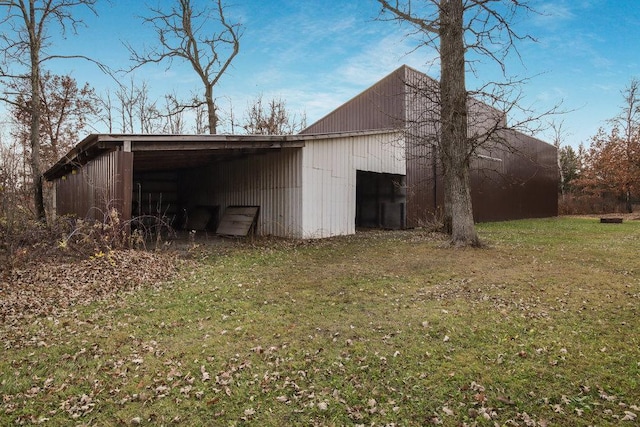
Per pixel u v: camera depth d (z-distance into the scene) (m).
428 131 15.36
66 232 7.90
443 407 2.61
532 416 2.50
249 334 3.89
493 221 19.92
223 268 6.93
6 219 7.78
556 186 27.53
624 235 12.29
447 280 6.02
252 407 2.66
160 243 10.02
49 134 19.86
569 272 6.51
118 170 7.63
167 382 2.98
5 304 4.68
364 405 2.66
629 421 2.42
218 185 14.66
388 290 5.47
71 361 3.32
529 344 3.57
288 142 10.52
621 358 3.27
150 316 4.41
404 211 14.89
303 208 11.02
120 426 2.46
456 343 3.62
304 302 4.93
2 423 2.47
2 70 10.94
